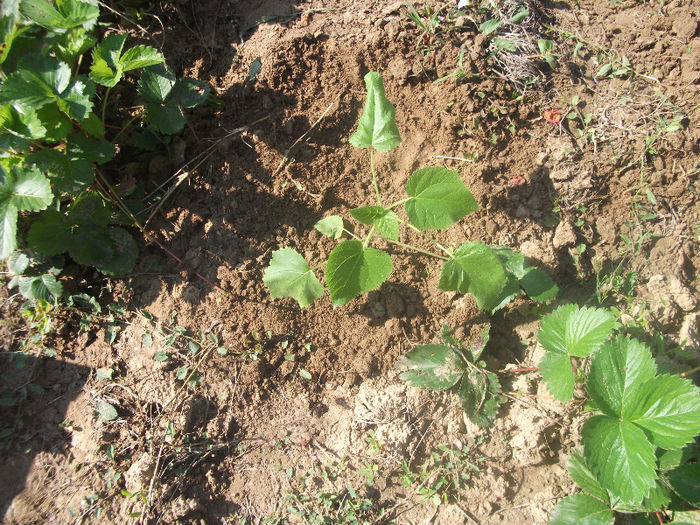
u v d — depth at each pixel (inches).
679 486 17.7
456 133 21.8
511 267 20.0
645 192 22.4
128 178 20.9
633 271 21.9
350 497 18.8
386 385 20.0
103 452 18.7
